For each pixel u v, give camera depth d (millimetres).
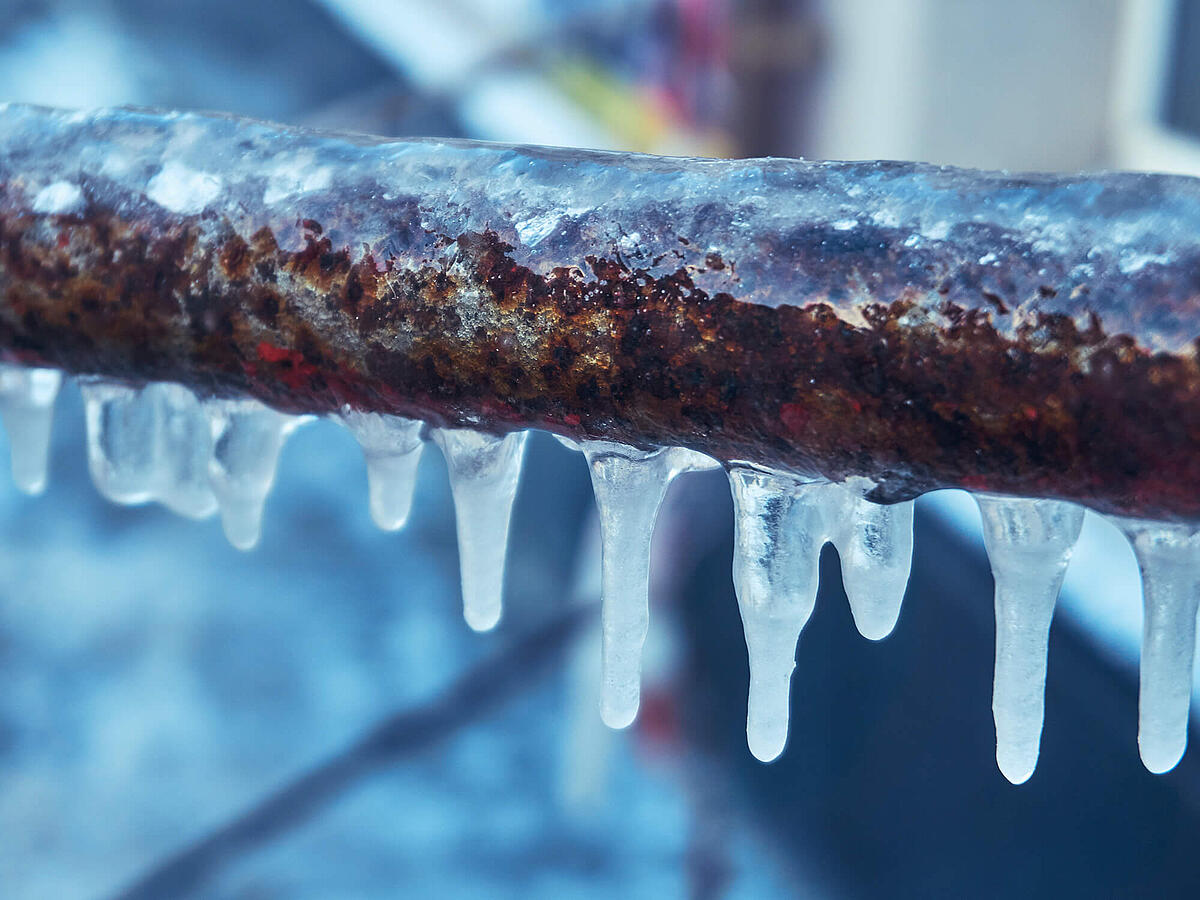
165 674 1629
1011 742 395
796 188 366
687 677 1312
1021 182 357
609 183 375
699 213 368
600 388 376
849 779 1103
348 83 2637
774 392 365
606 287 371
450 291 380
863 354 358
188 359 404
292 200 389
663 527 1295
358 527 1911
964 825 944
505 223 377
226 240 392
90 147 402
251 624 1730
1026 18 1523
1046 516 386
